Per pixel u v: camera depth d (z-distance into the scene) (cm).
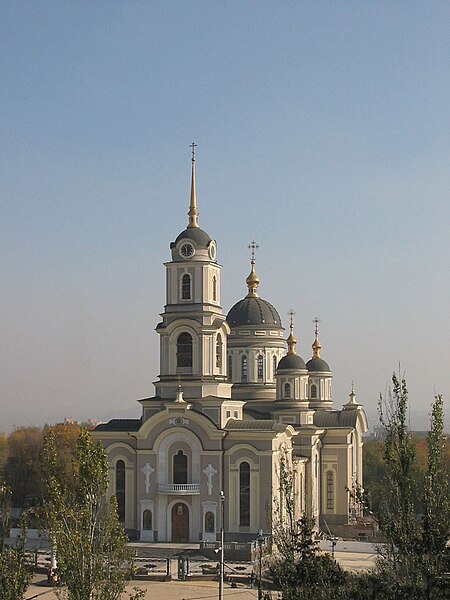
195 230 11675
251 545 10250
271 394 13850
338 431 13838
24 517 6069
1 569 5538
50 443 6359
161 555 10438
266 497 10800
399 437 4422
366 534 12781
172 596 8356
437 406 4494
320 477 13788
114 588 5694
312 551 4956
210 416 11181
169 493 10956
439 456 4406
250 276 14425
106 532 5838
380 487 4491
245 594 8462
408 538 4284
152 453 11150
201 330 11394
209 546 10462
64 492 5994
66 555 5684
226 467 10981
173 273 11575
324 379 15375
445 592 4153
